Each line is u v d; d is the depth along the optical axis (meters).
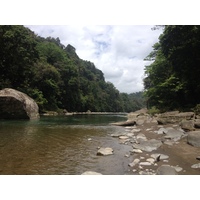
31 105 20.23
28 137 8.91
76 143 7.87
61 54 60.56
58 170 4.68
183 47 17.17
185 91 18.72
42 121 17.52
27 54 30.25
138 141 7.96
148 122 15.72
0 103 16.83
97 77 112.38
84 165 5.04
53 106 40.16
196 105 16.61
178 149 6.36
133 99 158.38
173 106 21.39
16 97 17.34
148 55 28.67
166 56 20.27
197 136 6.93
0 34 25.34
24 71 30.73
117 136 9.52
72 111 54.97
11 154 6.00
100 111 81.31
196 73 17.77
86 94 70.94
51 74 40.31
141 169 4.66
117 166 4.93
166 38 18.41
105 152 6.14
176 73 20.31
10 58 27.78
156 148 6.67
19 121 16.58
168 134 8.79
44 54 53.00
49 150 6.62
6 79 27.34
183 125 10.09
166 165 4.66
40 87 37.91
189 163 4.99
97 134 10.36
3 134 9.58
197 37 16.19
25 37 29.42
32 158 5.63
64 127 13.30
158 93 25.11
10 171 4.57
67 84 53.16
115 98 110.56
